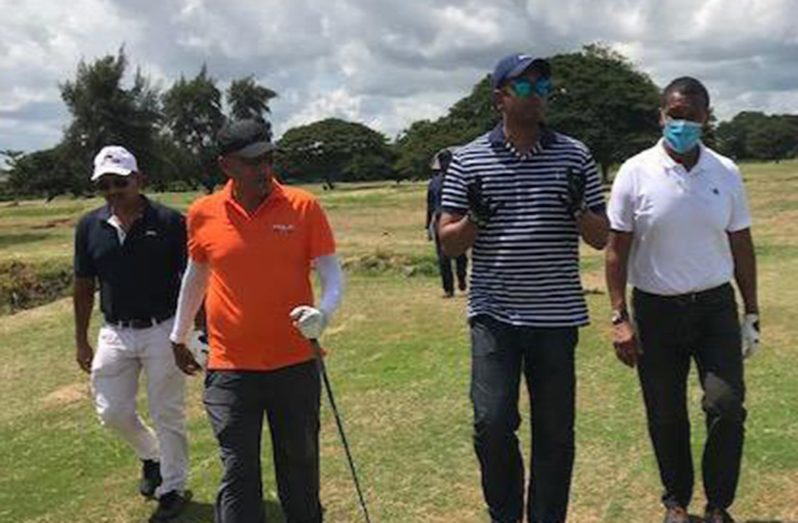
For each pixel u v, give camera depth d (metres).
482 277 4.23
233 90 86.00
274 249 4.26
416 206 37.91
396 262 15.95
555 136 4.18
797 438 6.05
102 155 5.26
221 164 4.29
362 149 108.50
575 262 4.22
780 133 128.38
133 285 5.27
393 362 9.03
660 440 4.68
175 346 4.70
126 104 67.12
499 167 4.13
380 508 5.39
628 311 4.76
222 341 4.31
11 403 8.77
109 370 5.41
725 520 4.54
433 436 6.62
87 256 5.40
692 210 4.40
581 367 8.23
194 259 4.45
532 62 4.05
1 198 74.94
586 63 71.25
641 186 4.48
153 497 5.85
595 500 5.29
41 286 16.81
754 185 41.38
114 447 7.05
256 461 4.34
